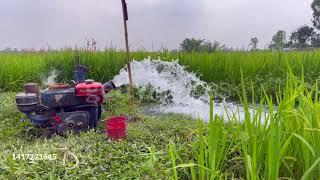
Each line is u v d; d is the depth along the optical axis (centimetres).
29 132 273
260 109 167
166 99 394
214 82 457
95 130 262
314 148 153
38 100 260
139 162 189
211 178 148
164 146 212
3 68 445
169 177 161
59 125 251
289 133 157
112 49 504
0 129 269
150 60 454
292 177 162
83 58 468
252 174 144
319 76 409
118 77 436
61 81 467
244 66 457
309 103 160
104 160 189
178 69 437
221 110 349
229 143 184
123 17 290
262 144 163
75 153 198
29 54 591
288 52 533
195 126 247
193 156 187
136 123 275
